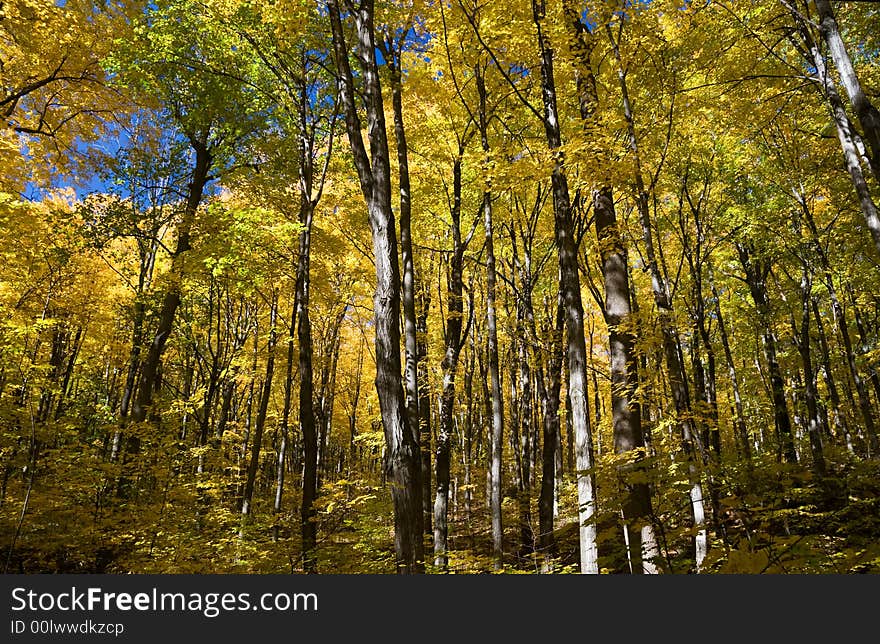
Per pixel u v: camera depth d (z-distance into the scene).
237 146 13.79
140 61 11.23
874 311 18.69
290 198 13.30
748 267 16.30
